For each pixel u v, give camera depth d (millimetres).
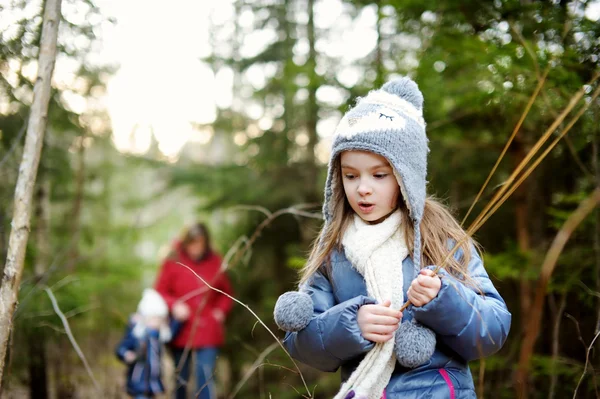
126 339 4312
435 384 1643
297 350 1731
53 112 3422
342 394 1590
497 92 2756
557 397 2635
